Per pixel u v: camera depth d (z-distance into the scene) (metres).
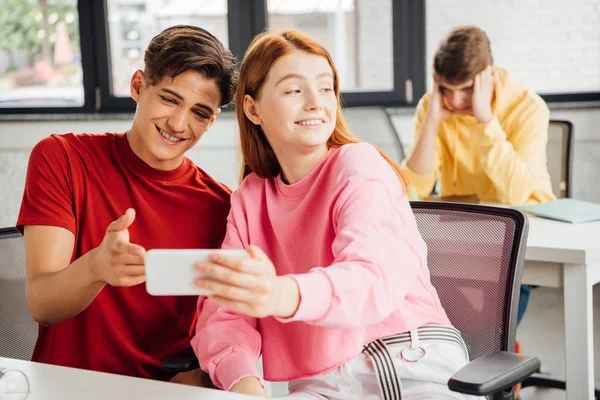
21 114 4.28
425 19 3.96
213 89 1.42
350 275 1.03
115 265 1.10
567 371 1.73
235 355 1.22
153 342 1.45
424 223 1.47
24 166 4.23
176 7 4.25
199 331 1.31
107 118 4.14
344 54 4.34
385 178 1.22
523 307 2.25
